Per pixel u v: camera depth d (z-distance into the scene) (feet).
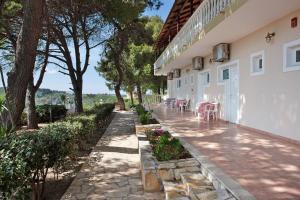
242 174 15.42
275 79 25.71
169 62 59.82
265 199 12.11
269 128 26.91
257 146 22.36
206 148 21.99
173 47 55.57
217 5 28.63
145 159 20.75
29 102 48.34
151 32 81.05
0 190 12.71
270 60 26.53
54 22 41.86
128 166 25.25
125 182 21.07
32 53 22.48
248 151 20.74
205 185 15.55
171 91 88.84
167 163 18.90
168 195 15.79
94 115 39.52
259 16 24.25
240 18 24.85
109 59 89.35
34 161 15.47
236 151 20.83
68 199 18.11
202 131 30.53
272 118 26.32
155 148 22.30
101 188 19.93
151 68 114.21
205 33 31.40
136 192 19.02
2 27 37.47
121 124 56.39
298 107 22.45
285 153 19.92
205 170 17.06
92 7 41.86
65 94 77.87
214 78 43.52
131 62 109.50
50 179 22.29
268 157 18.92
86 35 50.47
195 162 18.78
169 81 93.56
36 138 17.57
